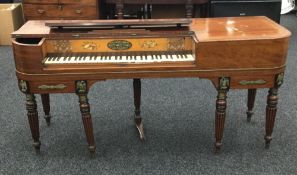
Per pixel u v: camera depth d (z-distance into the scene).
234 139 2.71
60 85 2.26
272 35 2.25
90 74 2.24
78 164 2.46
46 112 2.90
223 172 2.36
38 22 2.60
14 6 4.94
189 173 2.36
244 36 2.24
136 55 2.35
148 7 4.63
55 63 2.22
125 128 2.90
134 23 2.41
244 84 2.30
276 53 2.23
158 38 2.36
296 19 5.77
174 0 4.23
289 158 2.49
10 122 3.00
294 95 3.38
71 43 2.35
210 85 3.63
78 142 2.72
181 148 2.62
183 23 2.41
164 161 2.48
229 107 3.17
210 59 2.22
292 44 4.71
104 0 4.59
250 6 4.43
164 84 3.67
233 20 2.65
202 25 2.52
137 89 2.74
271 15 4.48
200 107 3.20
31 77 2.23
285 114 3.04
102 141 2.72
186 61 2.26
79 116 3.08
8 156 2.56
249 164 2.43
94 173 2.37
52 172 2.39
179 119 3.01
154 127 2.90
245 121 2.95
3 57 4.46
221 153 2.55
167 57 2.31
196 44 2.19
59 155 2.56
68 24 2.39
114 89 3.57
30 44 2.22
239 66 2.25
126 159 2.51
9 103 3.32
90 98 3.38
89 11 4.59
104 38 2.34
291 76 3.80
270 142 2.64
